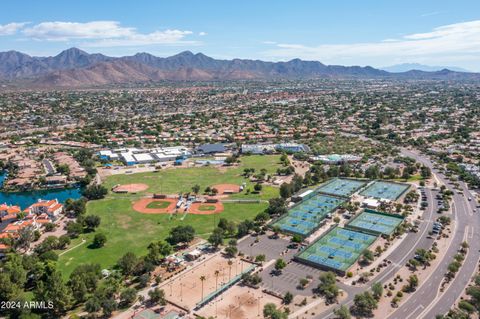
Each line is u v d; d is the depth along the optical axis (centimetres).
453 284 19425
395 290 18962
